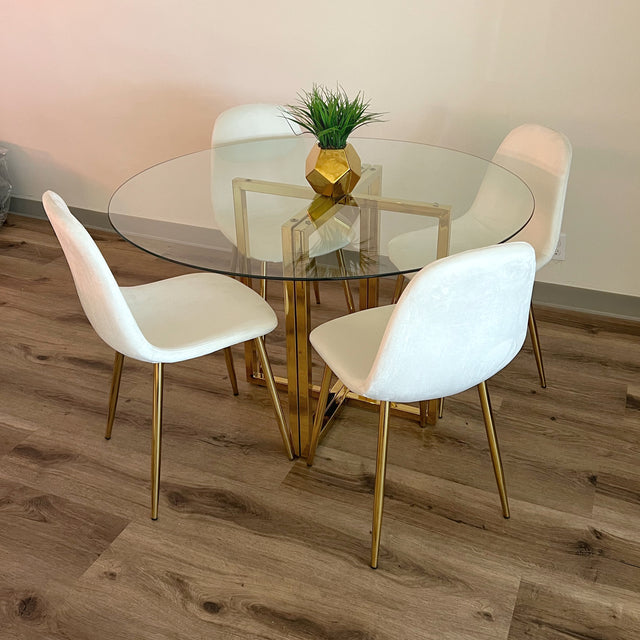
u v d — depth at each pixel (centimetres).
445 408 243
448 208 203
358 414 241
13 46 354
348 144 209
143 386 258
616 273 287
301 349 206
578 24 252
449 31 270
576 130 269
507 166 243
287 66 303
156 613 177
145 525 201
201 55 317
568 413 240
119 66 337
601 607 176
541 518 201
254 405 247
